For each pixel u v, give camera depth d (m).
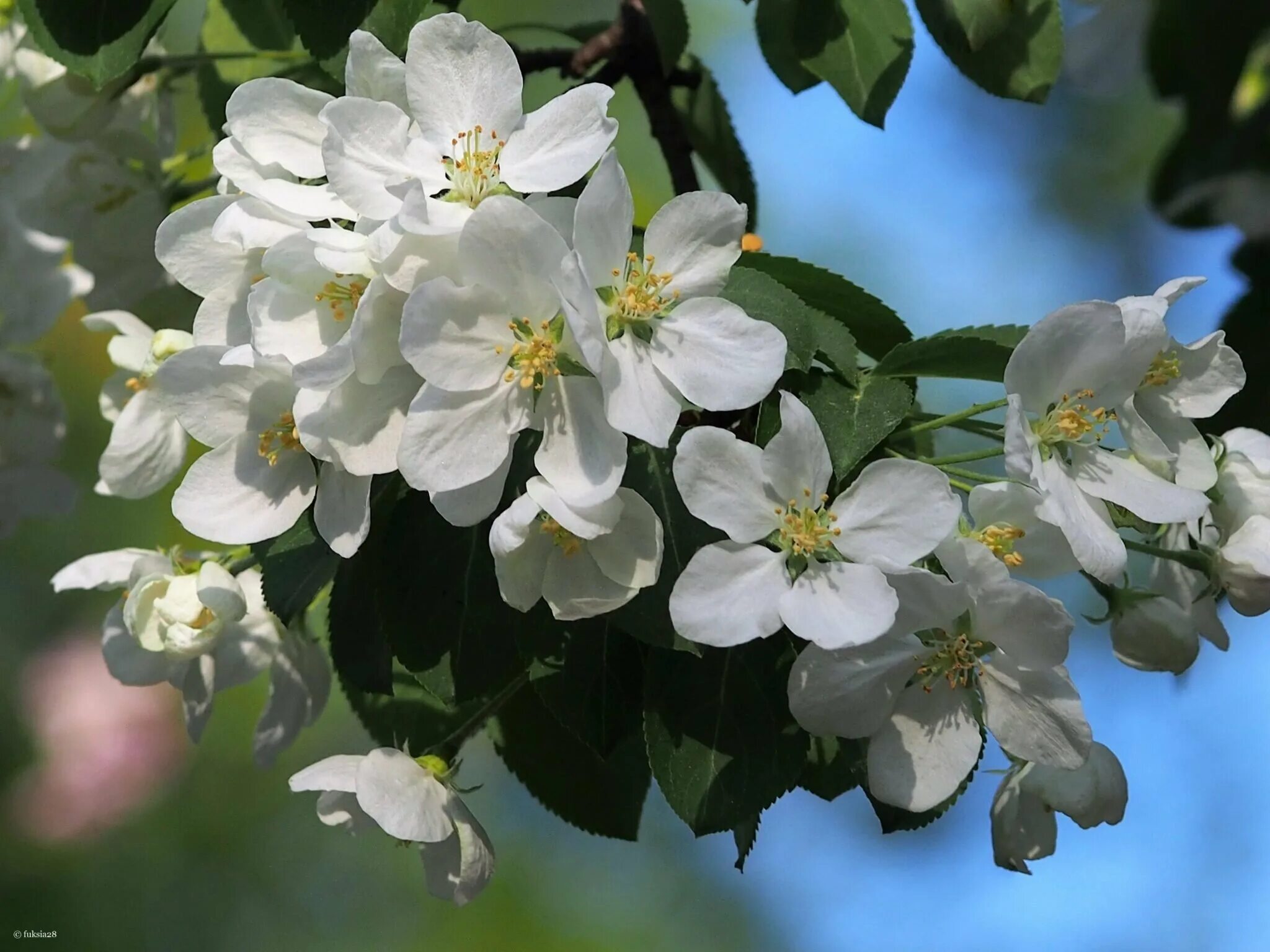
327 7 0.73
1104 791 0.72
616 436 0.69
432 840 0.72
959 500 0.69
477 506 0.70
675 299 0.70
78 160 0.79
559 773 0.76
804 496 0.69
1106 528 0.70
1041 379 0.70
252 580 0.75
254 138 0.71
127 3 0.75
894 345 0.75
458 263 0.69
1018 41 0.75
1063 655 0.69
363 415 0.70
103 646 0.75
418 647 0.71
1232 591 0.72
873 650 0.69
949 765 0.70
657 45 0.78
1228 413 0.82
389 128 0.70
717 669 0.71
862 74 0.76
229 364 0.70
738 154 0.81
